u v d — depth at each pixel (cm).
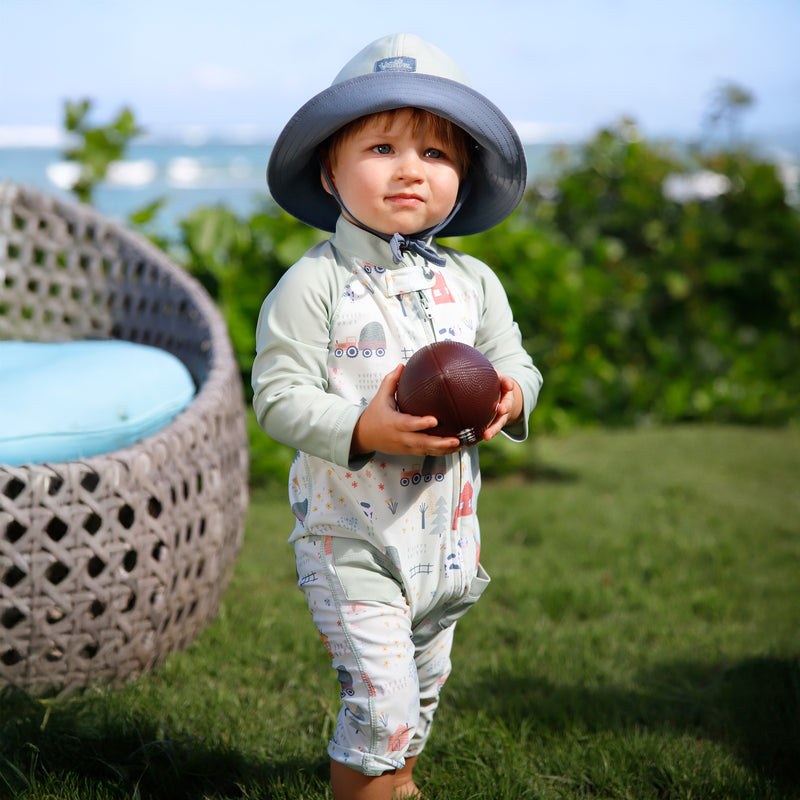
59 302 367
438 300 191
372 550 181
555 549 428
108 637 244
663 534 448
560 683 280
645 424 735
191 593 275
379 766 177
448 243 562
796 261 789
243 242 508
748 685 277
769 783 219
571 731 246
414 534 183
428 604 187
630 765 229
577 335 644
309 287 183
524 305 610
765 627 336
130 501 242
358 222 187
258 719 246
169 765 220
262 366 183
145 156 5566
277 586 362
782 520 483
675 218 804
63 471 231
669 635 327
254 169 4509
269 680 274
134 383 276
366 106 176
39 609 232
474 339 195
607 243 745
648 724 257
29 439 245
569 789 221
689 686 277
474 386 167
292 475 193
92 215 372
